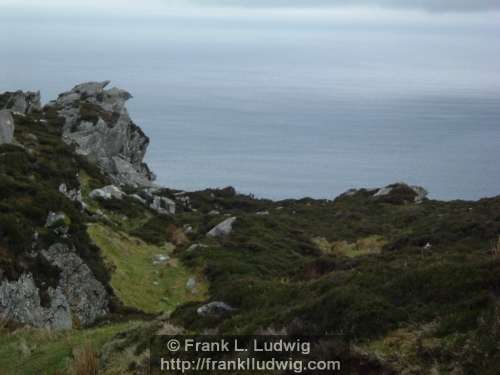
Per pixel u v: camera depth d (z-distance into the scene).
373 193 68.44
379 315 11.38
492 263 11.80
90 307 27.19
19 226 26.31
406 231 46.44
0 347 18.34
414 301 11.80
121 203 46.22
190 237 43.75
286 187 160.88
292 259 39.00
